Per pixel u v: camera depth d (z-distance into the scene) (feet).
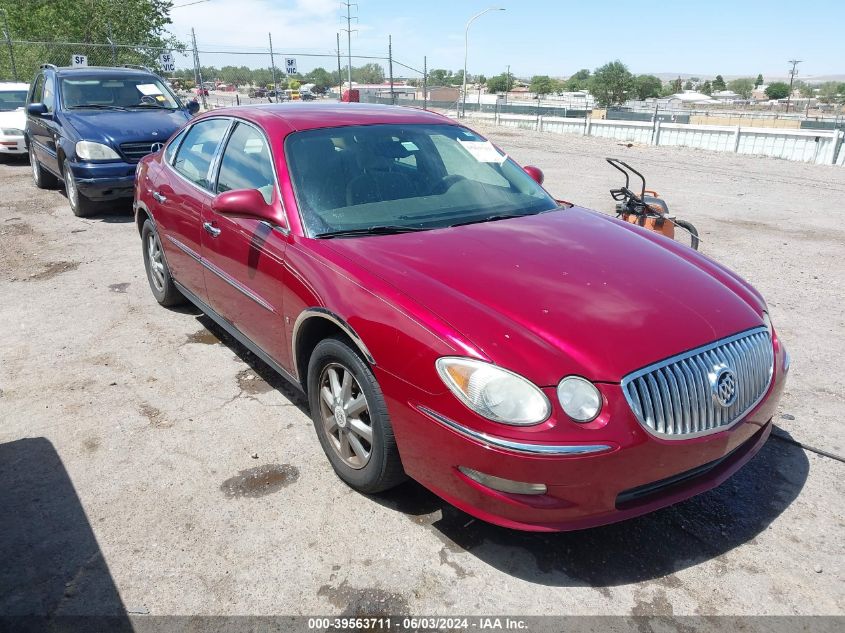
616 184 40.81
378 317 8.93
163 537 9.37
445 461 8.29
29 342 15.98
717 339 8.71
